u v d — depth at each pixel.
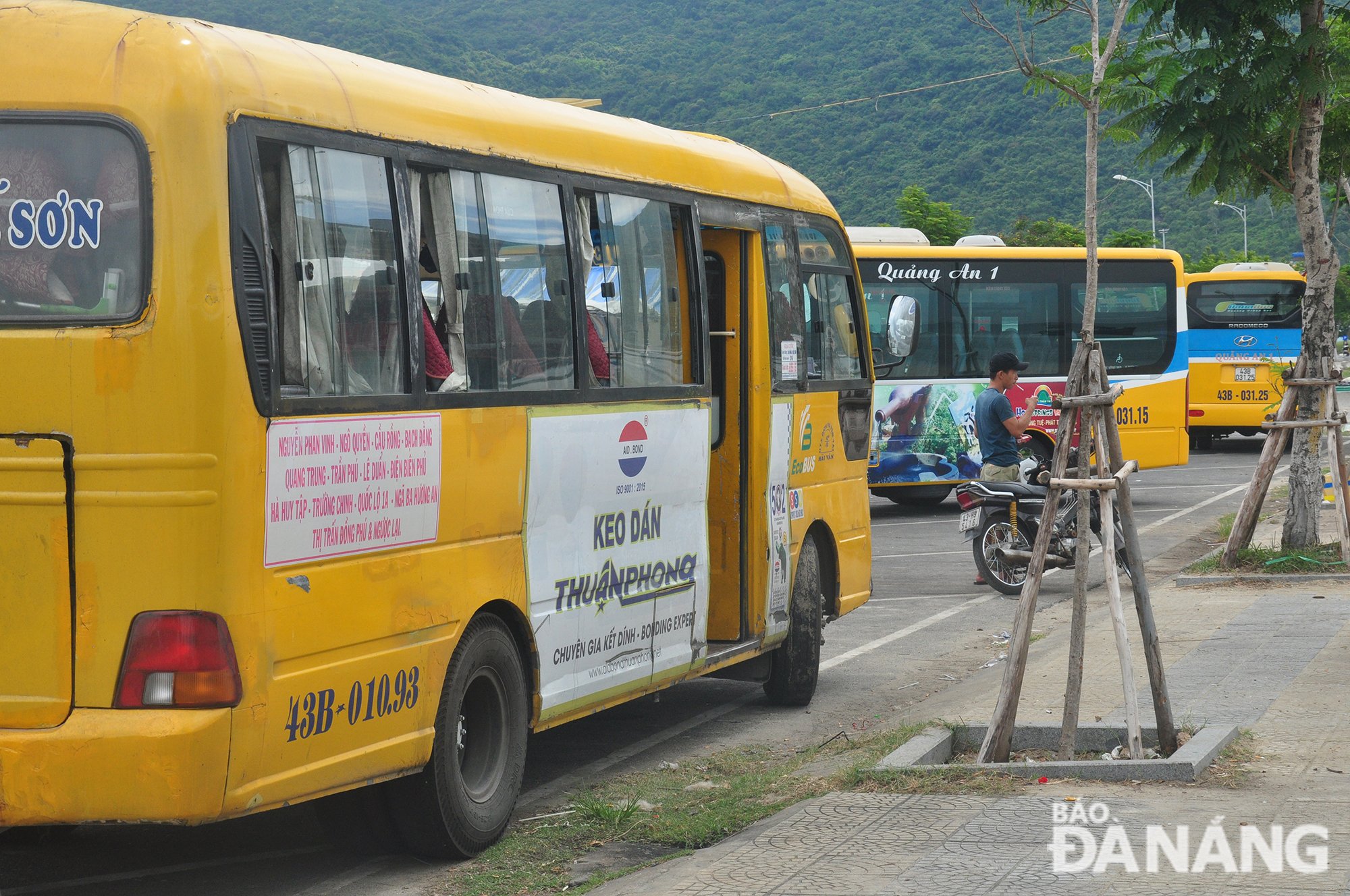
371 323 5.18
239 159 4.62
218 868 5.72
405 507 5.27
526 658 6.16
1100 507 6.52
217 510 4.48
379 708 5.14
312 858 5.83
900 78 85.69
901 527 18.47
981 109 80.25
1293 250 79.81
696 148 7.87
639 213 7.09
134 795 4.43
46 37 4.64
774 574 8.22
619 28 132.38
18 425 4.53
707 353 7.68
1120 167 74.75
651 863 5.43
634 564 6.90
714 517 8.11
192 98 4.54
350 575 5.00
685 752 7.69
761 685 9.55
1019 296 20.14
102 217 4.55
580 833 6.08
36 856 5.89
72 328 4.52
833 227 9.62
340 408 4.95
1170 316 20.66
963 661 10.11
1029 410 13.41
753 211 8.29
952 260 20.02
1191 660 8.83
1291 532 12.62
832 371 9.41
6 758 4.46
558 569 6.29
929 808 5.74
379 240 5.25
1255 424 28.97
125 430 4.48
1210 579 12.09
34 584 4.52
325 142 5.01
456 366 5.64
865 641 10.98
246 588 4.55
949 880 4.86
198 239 4.50
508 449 5.91
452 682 5.57
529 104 6.43
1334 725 6.99
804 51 98.81
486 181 5.90
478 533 5.71
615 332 6.83
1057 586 13.41
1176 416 20.66
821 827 5.53
